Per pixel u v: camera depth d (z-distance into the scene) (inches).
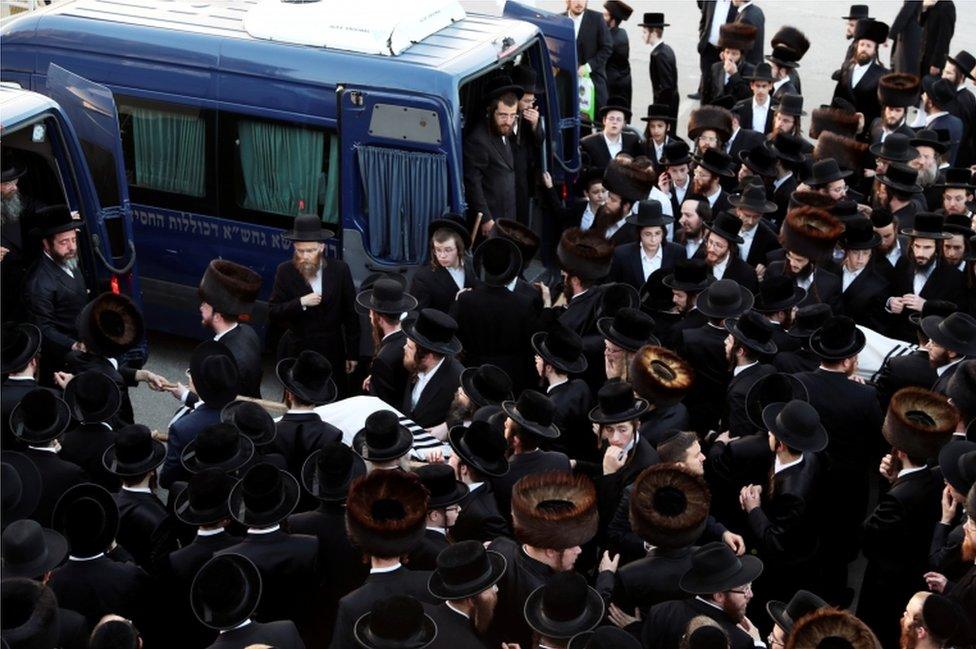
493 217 413.1
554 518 222.1
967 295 370.6
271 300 365.4
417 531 219.6
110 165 364.5
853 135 504.4
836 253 392.5
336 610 243.9
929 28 668.1
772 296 336.8
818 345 298.7
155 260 422.6
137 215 418.3
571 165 475.8
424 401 306.5
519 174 430.3
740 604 218.8
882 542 270.4
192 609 226.5
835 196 429.1
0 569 217.3
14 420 266.2
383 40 385.1
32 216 347.6
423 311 303.7
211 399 277.6
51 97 381.1
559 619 207.0
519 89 399.2
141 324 320.2
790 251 357.7
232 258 411.5
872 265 370.9
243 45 393.7
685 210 397.1
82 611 225.0
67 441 274.7
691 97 722.8
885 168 453.1
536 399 258.4
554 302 398.3
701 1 665.0
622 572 236.2
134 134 410.0
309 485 251.8
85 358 315.0
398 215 384.2
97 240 363.6
